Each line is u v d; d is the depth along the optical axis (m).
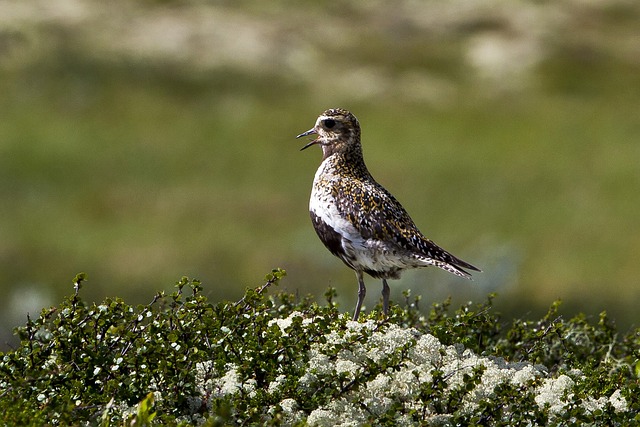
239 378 6.73
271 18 41.12
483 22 41.84
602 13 43.84
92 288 20.69
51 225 23.84
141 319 7.00
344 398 6.68
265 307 7.31
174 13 40.16
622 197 26.67
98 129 30.66
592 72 38.12
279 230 23.95
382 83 36.41
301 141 30.88
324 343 7.12
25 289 20.09
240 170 28.28
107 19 38.59
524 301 19.89
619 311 19.66
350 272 20.75
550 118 33.59
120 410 6.59
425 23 41.62
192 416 6.61
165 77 34.81
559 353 8.41
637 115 34.41
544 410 6.56
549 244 23.34
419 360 7.09
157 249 22.64
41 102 32.16
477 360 7.10
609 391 7.22
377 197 9.48
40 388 6.50
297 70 36.59
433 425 6.54
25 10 38.09
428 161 29.19
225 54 36.84
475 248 22.91
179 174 27.73
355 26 41.25
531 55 39.28
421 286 18.42
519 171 28.53
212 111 32.91
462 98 35.28
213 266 21.88
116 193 26.12
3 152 28.20
